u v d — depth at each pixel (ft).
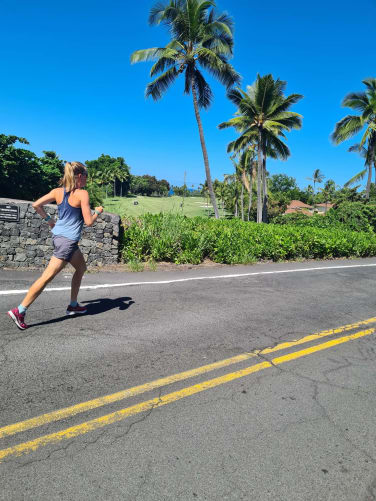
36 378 9.59
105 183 454.81
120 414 8.29
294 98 104.63
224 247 33.71
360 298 22.52
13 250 24.04
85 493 5.96
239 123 111.14
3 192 111.86
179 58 77.77
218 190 251.19
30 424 7.67
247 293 21.33
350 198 115.55
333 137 112.16
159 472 6.55
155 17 75.15
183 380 10.12
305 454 7.34
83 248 26.71
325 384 10.53
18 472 6.31
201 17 76.33
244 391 9.77
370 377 11.22
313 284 25.90
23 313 12.48
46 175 121.19
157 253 30.48
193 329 14.35
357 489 6.49
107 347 11.92
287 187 357.00
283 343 13.64
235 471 6.71
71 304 14.40
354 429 8.35
